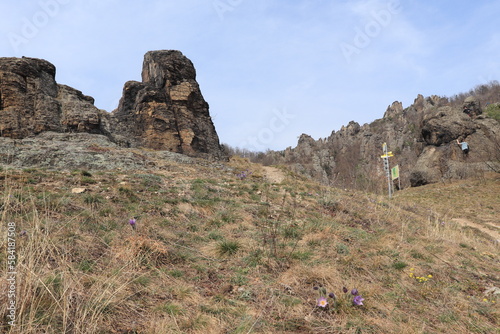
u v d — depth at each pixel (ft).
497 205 75.61
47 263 10.80
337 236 21.31
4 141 50.11
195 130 105.09
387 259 17.98
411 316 11.85
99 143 65.57
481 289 15.98
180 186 32.73
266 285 13.14
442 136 146.41
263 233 19.58
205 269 14.42
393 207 39.32
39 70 75.72
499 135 134.31
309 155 429.38
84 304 9.09
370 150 407.85
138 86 102.58
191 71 116.78
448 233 29.89
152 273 12.84
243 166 91.91
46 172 30.81
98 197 22.41
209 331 9.29
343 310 11.39
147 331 8.72
